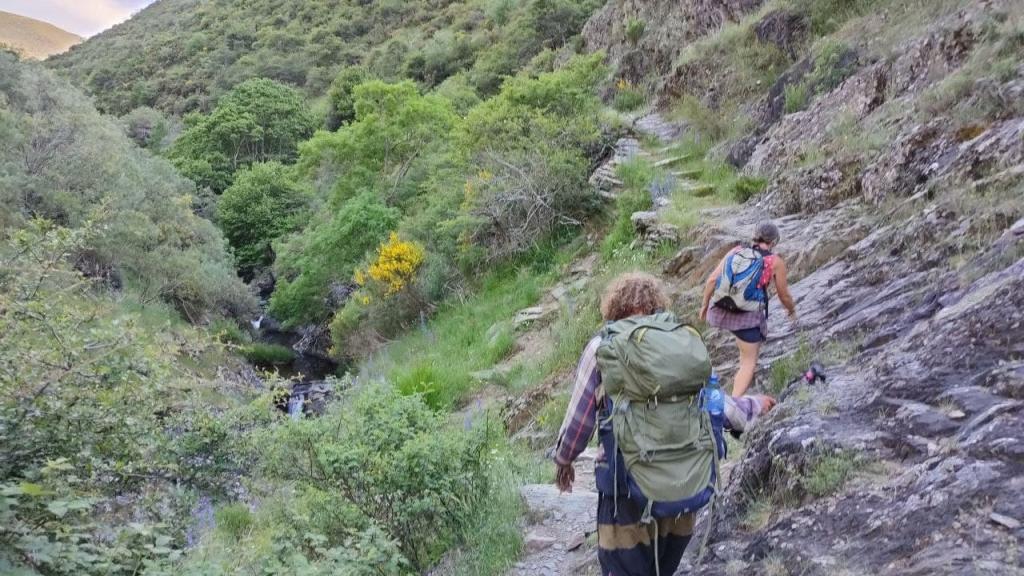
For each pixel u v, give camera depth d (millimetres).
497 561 4938
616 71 24578
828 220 8734
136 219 24547
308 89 92812
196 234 31562
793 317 5363
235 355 24766
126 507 5441
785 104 13688
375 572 4609
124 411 5340
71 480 4438
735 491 3957
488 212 17438
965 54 9102
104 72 118500
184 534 5781
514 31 52062
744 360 5254
